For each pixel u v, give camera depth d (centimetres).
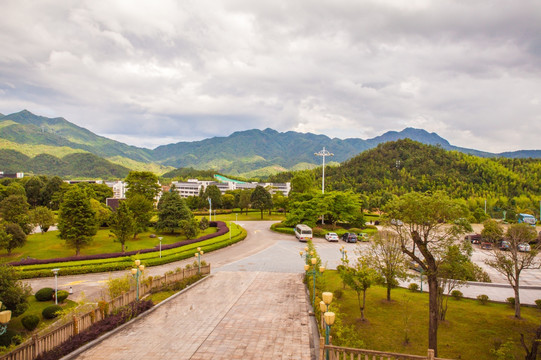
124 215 3684
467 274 1966
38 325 1870
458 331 1822
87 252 3647
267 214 8062
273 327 1664
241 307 1984
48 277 2766
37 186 7769
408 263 2289
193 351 1391
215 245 3978
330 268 3228
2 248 3356
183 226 4478
